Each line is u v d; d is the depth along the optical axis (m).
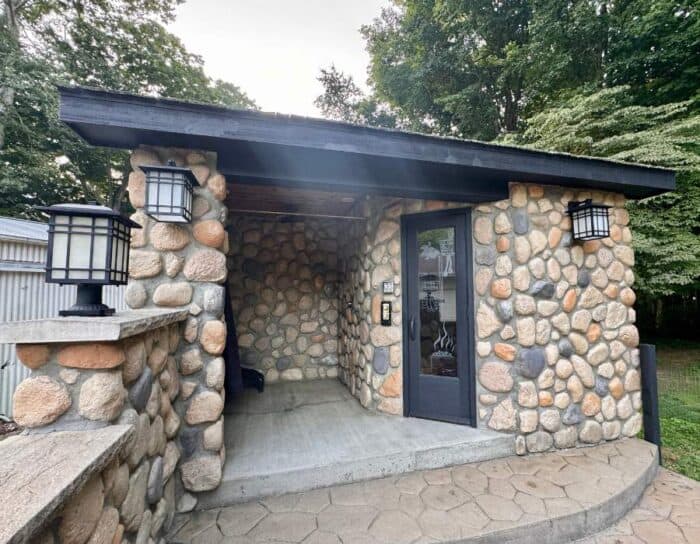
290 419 2.75
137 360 1.20
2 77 7.04
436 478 2.09
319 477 1.97
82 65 8.38
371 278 3.06
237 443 2.28
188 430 1.77
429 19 7.80
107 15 8.62
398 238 2.93
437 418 2.68
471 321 2.60
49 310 4.12
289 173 2.08
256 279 4.18
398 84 8.80
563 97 6.13
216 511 1.76
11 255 3.96
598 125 4.98
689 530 1.78
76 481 0.70
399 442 2.29
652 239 4.79
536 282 2.53
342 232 4.18
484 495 1.90
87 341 0.97
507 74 6.83
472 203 2.63
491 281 2.54
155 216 1.70
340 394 3.50
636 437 2.72
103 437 0.91
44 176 8.08
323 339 4.33
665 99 5.73
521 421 2.42
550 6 5.99
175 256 1.84
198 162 1.94
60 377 0.98
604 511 1.81
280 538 1.56
